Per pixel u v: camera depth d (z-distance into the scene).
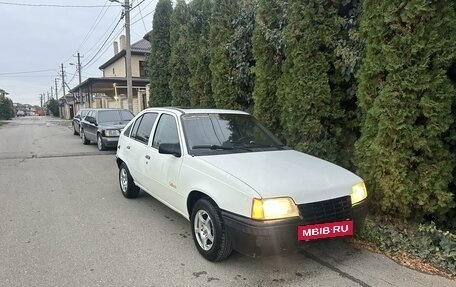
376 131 4.88
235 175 3.74
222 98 9.18
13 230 5.05
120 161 6.86
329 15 5.91
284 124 7.00
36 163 10.90
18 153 13.19
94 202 6.45
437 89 4.39
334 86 6.17
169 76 14.91
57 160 11.51
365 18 4.87
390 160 4.60
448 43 4.30
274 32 6.93
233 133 5.07
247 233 3.43
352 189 3.90
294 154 4.73
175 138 4.89
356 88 5.91
